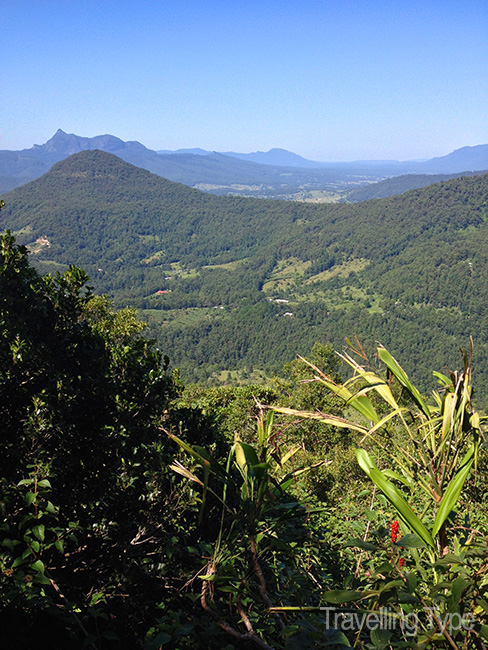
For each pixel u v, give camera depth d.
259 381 136.00
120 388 3.86
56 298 4.43
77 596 2.80
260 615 2.50
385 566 1.81
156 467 3.30
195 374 146.50
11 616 2.09
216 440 4.34
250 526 2.14
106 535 3.07
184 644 2.21
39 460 2.81
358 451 1.90
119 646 2.59
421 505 3.73
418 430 1.98
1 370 3.30
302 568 3.02
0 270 4.10
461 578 1.65
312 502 6.57
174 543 3.03
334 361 21.95
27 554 2.35
